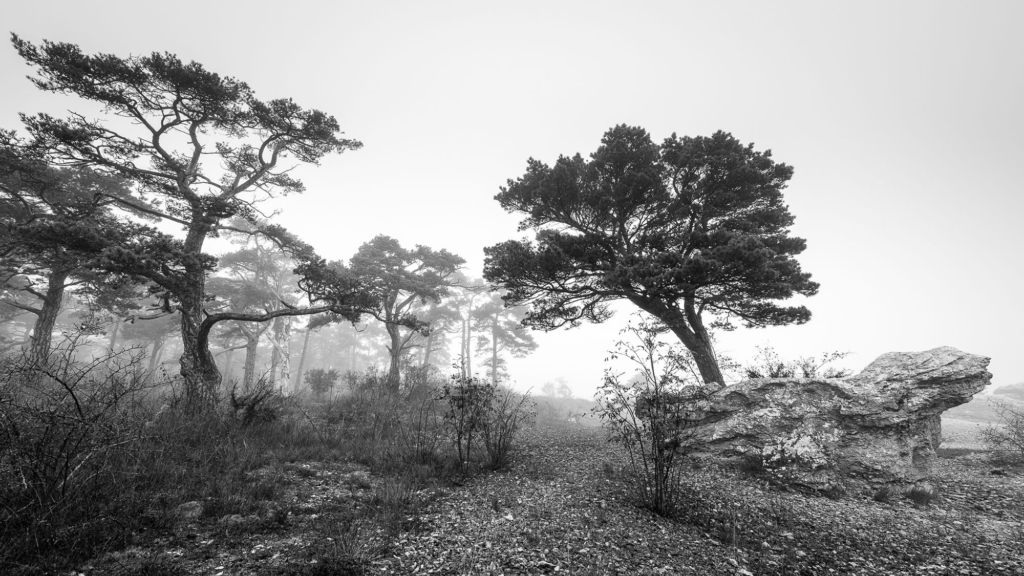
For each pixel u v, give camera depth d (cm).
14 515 391
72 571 373
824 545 541
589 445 1220
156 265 1100
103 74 1178
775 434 931
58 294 1809
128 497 504
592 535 532
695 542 529
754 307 1376
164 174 1345
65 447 449
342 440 988
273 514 544
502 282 1477
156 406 936
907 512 707
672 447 655
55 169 1781
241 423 970
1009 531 608
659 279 1152
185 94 1287
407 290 2403
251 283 2794
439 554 462
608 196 1394
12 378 487
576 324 1585
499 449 902
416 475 777
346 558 425
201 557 425
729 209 1473
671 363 668
